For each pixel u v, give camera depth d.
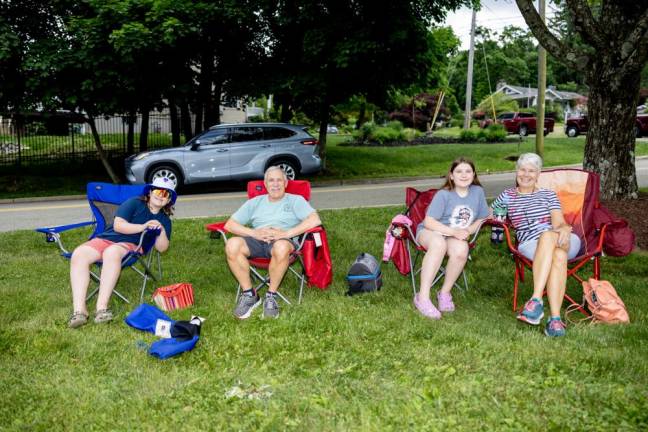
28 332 4.16
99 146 14.74
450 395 3.12
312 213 4.89
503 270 5.73
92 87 12.46
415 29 13.56
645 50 6.82
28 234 7.66
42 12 13.67
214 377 3.43
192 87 14.20
